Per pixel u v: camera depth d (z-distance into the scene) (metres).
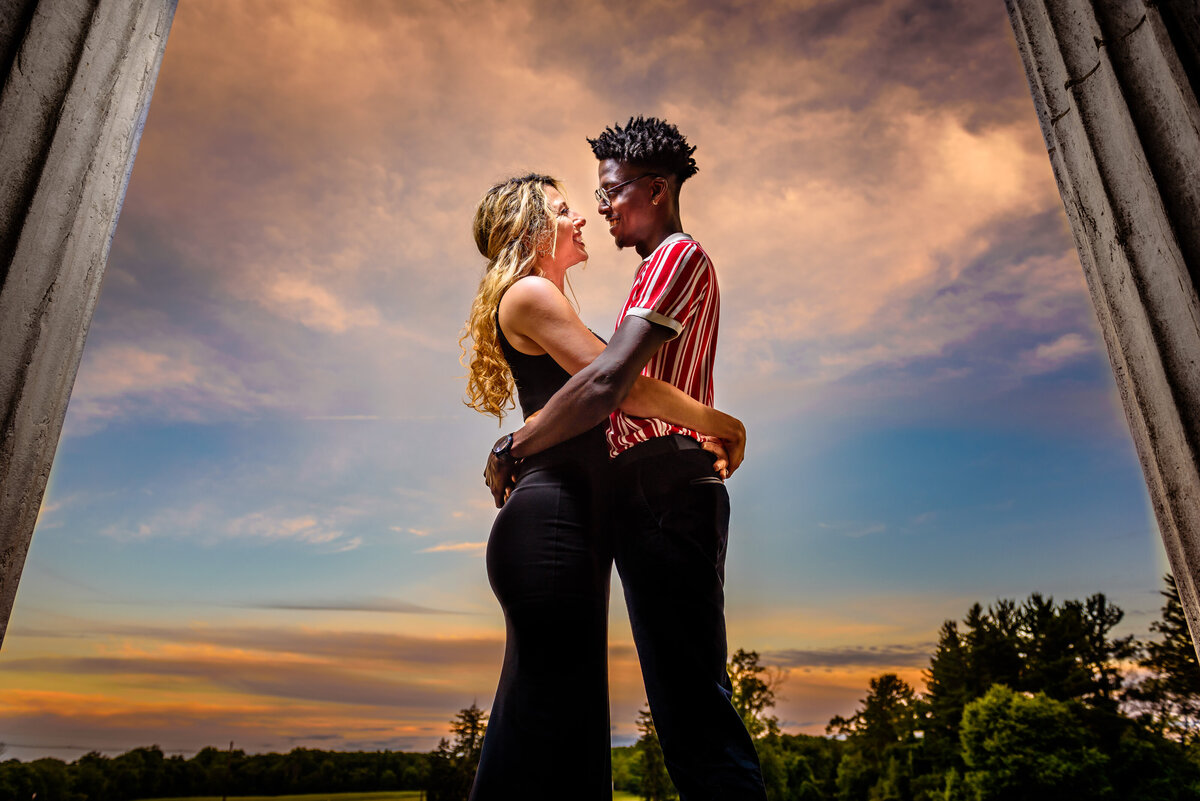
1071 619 48.84
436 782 41.88
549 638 1.24
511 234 1.62
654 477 1.38
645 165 1.71
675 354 1.50
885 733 53.88
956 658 52.31
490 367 1.66
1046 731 40.72
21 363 1.09
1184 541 1.10
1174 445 1.12
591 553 1.30
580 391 1.30
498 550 1.32
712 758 1.21
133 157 1.34
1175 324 1.13
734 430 1.47
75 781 42.19
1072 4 1.36
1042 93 1.42
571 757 1.17
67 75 1.22
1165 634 43.75
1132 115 1.24
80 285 1.21
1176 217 1.17
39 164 1.16
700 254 1.47
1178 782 38.72
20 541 1.08
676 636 1.28
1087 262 1.31
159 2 1.42
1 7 1.18
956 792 43.19
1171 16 1.26
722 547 1.41
